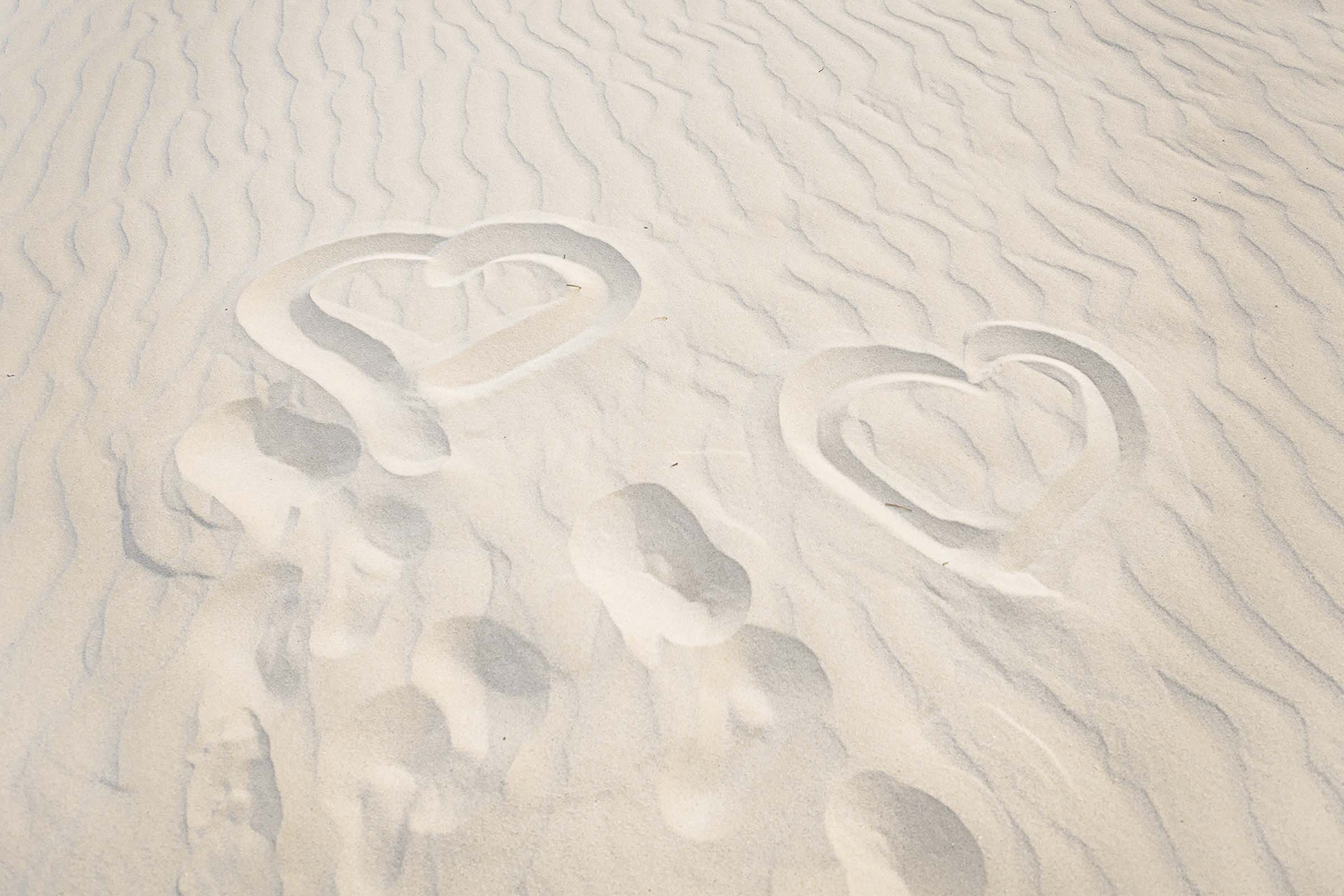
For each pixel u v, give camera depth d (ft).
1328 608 8.18
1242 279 11.40
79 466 9.68
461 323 11.22
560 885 6.82
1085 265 11.74
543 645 8.12
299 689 7.88
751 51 15.80
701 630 8.19
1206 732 7.46
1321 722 7.50
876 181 13.15
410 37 16.66
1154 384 10.19
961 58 15.47
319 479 9.46
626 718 7.63
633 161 13.61
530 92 15.10
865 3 16.84
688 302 11.40
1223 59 15.26
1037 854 6.89
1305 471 9.25
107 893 6.85
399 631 8.24
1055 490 9.23
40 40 17.99
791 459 9.58
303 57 16.33
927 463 9.54
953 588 8.43
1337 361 10.33
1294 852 6.89
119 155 14.35
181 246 12.53
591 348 10.85
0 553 8.91
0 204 13.55
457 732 7.61
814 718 7.61
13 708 7.83
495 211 12.87
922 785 7.23
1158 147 13.56
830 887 6.76
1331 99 14.29
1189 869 6.82
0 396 10.48
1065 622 8.16
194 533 9.00
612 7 17.10
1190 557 8.58
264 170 13.84
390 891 6.81
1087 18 16.24
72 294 11.83
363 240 12.47
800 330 11.01
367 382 10.48
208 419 10.09
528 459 9.65
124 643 8.20
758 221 12.57
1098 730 7.49
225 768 7.44
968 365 10.55
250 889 6.85
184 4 18.21
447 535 8.96
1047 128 13.98
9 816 7.24
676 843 6.98
